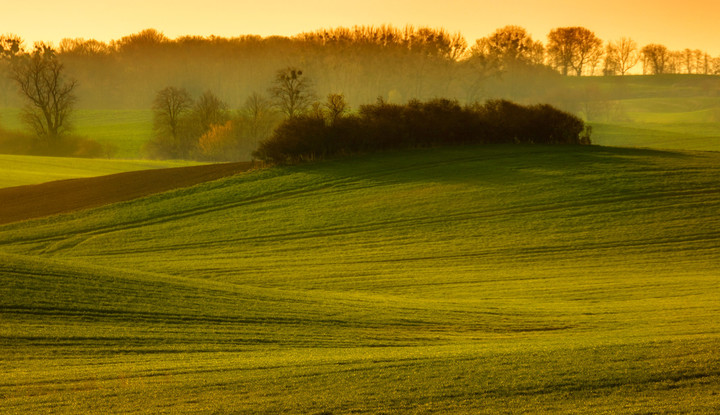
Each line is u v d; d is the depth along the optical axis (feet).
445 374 79.25
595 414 67.00
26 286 123.95
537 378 76.89
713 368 78.13
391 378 78.23
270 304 129.90
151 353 95.50
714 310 124.26
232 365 85.97
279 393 74.08
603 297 147.02
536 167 295.89
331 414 68.28
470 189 268.00
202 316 117.80
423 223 232.94
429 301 142.61
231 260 199.82
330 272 181.37
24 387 76.48
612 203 242.58
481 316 126.11
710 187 256.11
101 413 68.33
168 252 213.25
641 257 188.55
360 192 273.13
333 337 108.27
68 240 231.09
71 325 107.24
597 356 84.02
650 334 102.32
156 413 68.13
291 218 246.47
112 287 131.44
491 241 210.59
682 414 66.54
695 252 191.52
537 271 177.99
